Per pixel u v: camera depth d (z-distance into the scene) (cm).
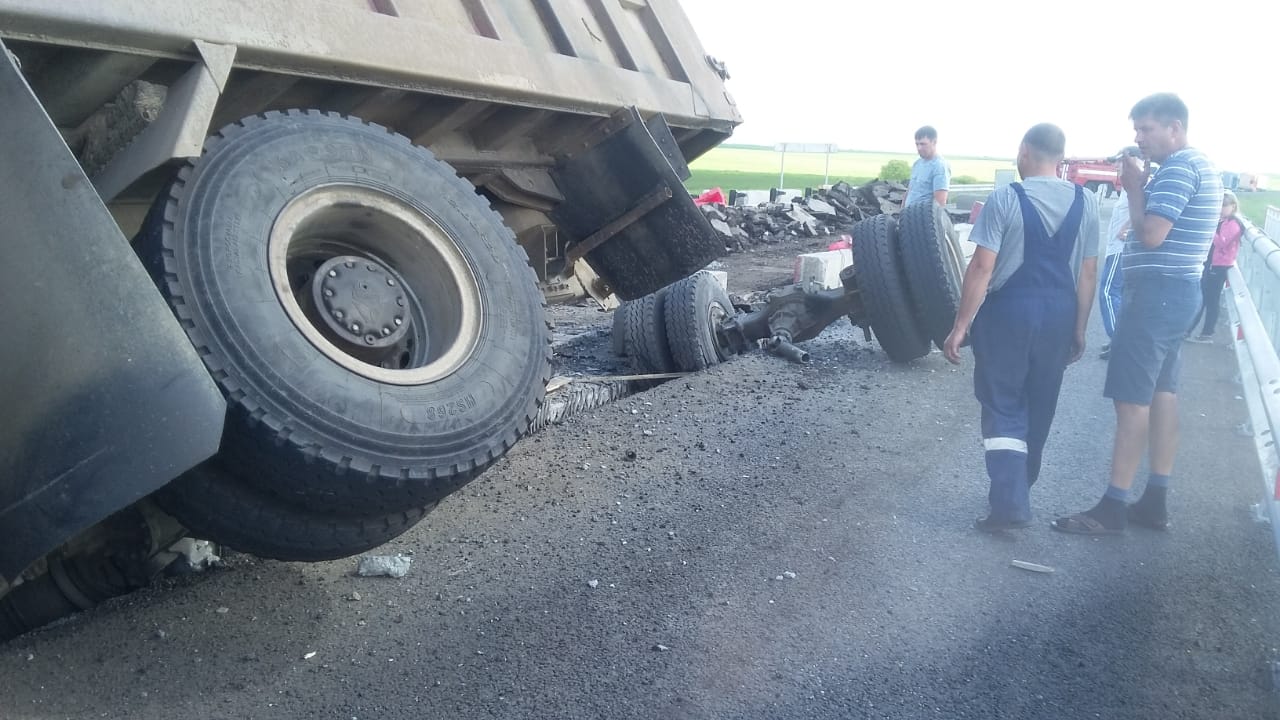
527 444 600
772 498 512
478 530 466
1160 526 475
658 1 653
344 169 375
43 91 329
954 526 476
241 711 316
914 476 549
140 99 340
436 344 396
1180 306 446
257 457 322
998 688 331
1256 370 565
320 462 324
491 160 536
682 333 827
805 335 881
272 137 358
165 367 281
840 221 2425
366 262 387
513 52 484
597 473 549
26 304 263
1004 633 369
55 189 267
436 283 401
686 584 409
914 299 791
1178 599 399
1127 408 458
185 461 283
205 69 336
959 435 631
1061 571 425
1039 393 471
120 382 274
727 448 596
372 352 379
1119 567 431
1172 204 437
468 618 380
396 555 434
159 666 340
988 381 468
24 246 263
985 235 455
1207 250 451
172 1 327
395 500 351
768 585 409
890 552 444
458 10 468
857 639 364
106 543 368
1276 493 430
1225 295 1195
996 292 466
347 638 364
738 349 882
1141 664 347
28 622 359
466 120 492
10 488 270
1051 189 457
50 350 267
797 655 352
